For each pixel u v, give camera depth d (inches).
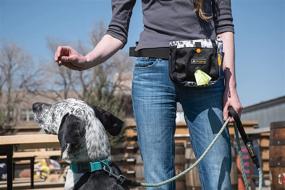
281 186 279.4
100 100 1017.5
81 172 140.4
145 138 138.3
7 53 1396.4
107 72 1175.6
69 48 134.1
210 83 133.3
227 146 136.5
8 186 225.5
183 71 133.6
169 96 137.3
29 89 1398.9
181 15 136.1
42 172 432.5
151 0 139.0
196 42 134.6
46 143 227.3
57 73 1339.8
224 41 142.1
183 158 312.2
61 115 142.7
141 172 324.2
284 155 278.7
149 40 137.9
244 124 458.0
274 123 285.6
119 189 138.6
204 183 137.3
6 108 1332.4
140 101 138.8
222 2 143.3
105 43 142.7
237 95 139.3
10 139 220.7
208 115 135.9
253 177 359.3
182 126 441.4
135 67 140.8
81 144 139.3
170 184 138.9
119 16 144.4
